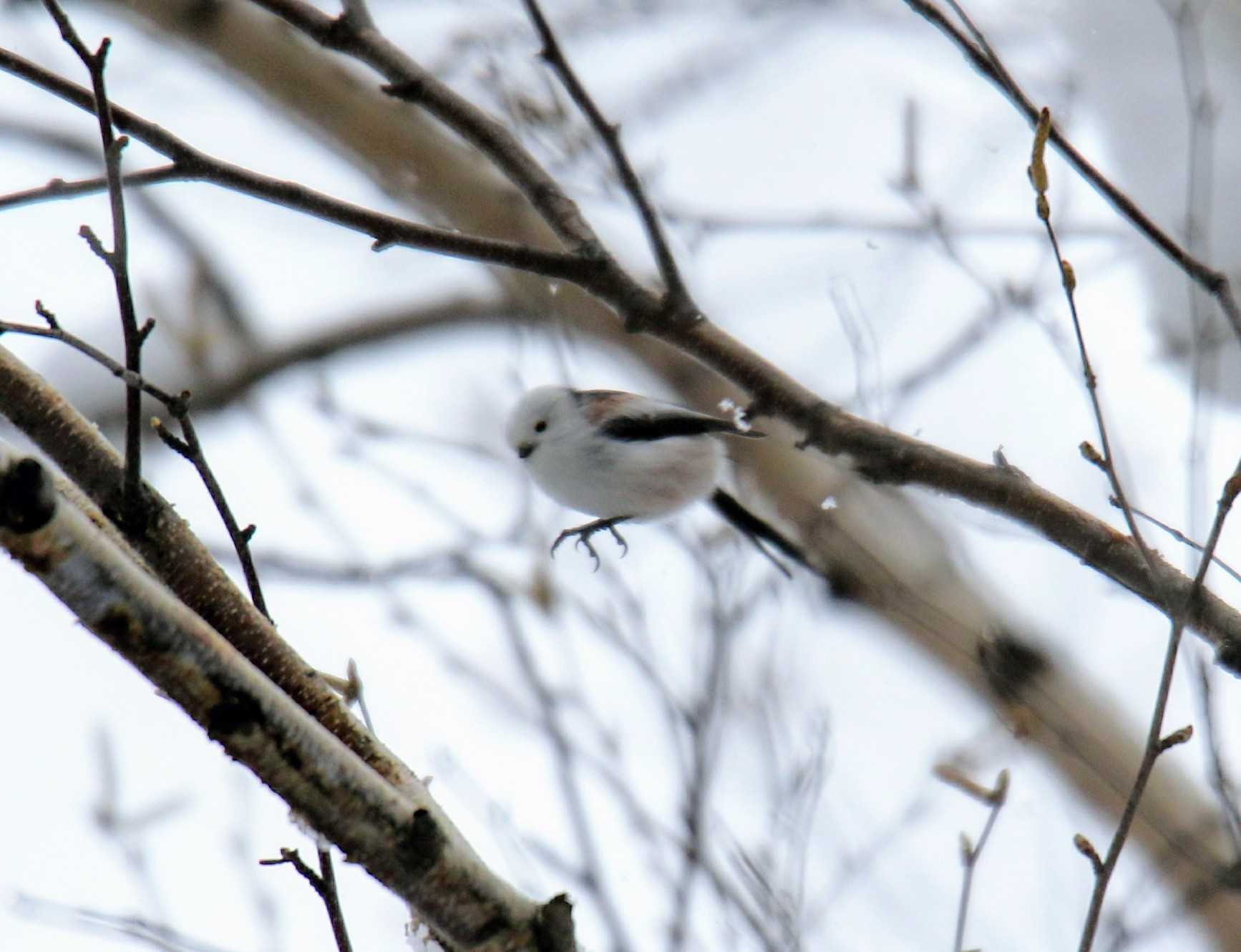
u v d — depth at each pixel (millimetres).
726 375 7227
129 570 4484
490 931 5000
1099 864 5301
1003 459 7012
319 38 7652
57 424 5387
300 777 4742
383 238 6789
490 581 9406
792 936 8102
